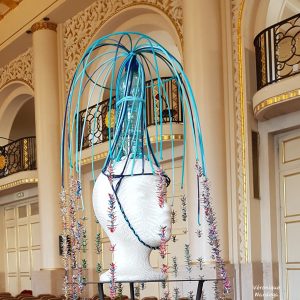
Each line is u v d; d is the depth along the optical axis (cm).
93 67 1063
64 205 247
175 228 999
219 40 852
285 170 835
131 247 216
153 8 984
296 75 736
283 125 815
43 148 1175
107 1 1105
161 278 216
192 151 780
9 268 1617
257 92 794
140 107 224
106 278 217
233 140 828
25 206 1563
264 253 818
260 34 816
